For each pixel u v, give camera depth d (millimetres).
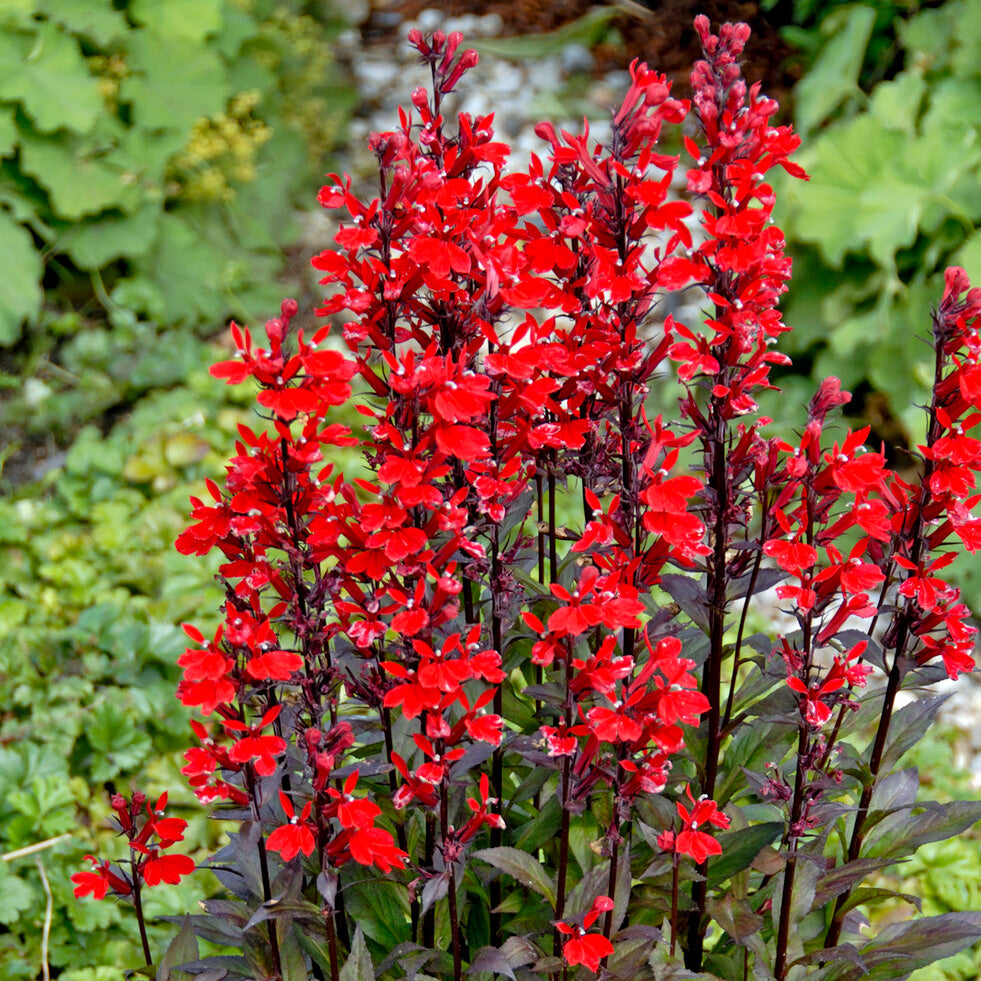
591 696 1695
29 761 3422
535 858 1877
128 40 5605
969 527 1769
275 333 1536
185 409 4809
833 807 1852
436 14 7648
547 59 7176
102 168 5371
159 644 3734
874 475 1701
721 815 1718
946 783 3740
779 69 6762
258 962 1883
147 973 1902
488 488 1682
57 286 5594
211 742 1612
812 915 2279
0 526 4305
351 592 1659
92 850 3314
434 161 1749
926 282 4926
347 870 1990
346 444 1629
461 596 2090
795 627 4184
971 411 2291
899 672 1921
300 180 6449
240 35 6191
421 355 1607
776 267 1699
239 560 1690
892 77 6004
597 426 1895
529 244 1805
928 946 2100
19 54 5148
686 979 1809
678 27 7203
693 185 1650
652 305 1777
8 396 5172
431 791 1650
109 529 4305
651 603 2090
